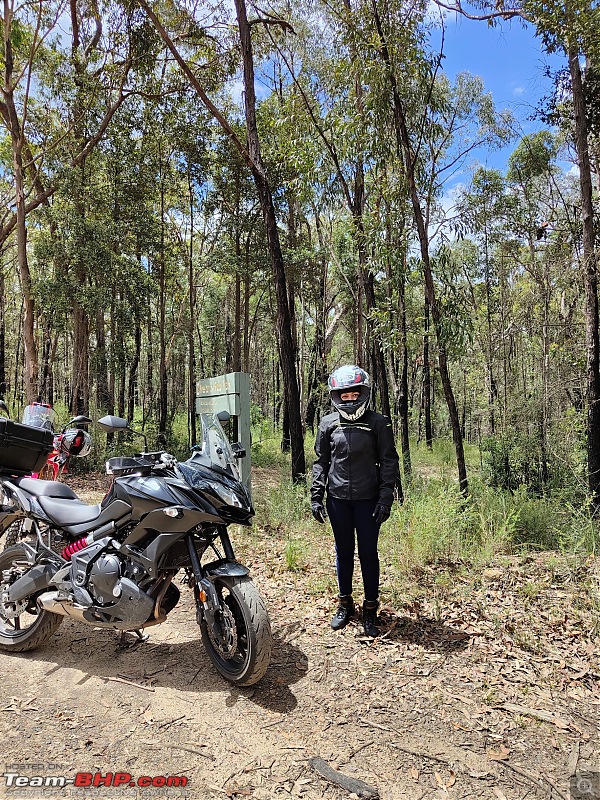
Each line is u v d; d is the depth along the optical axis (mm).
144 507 3209
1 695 3115
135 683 3271
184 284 25797
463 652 3641
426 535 5332
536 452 9078
